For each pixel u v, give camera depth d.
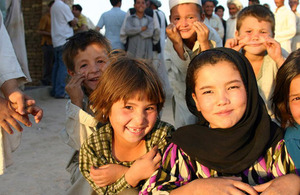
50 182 3.00
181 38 2.30
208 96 1.40
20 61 3.04
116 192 1.60
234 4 7.26
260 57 2.25
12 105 1.82
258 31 2.18
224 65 1.38
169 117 5.42
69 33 7.15
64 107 6.21
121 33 6.95
